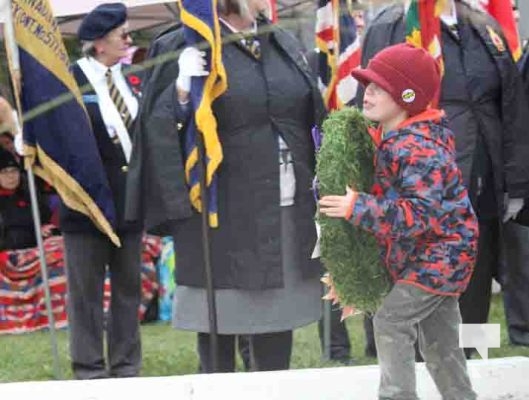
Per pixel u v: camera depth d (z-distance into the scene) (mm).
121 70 7312
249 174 6176
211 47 6062
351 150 5293
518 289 8203
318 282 6359
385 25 6723
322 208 5121
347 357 7910
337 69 6785
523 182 6648
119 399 5938
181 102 6223
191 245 6293
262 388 5996
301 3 6961
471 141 6586
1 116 7395
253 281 6141
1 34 7355
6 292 9844
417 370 6305
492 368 6324
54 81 6871
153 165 6270
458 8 6742
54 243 9859
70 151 6926
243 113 6176
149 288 10375
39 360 8328
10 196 9727
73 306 7336
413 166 5102
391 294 5242
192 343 9039
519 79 6711
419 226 5047
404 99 5191
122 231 7270
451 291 5180
